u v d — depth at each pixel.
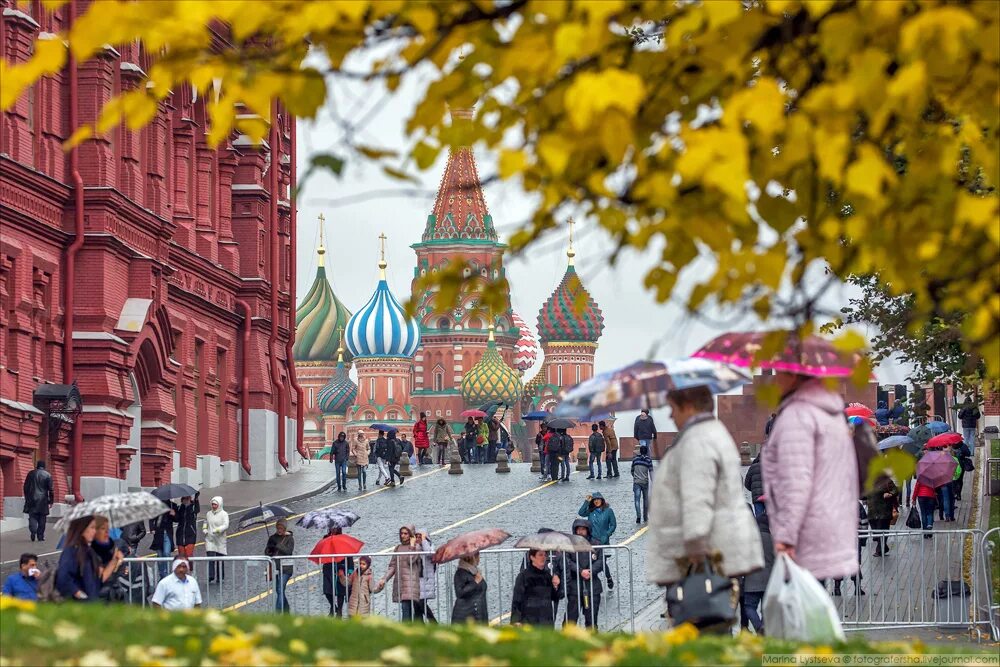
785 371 25.81
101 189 117.62
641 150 18.80
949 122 22.84
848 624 56.56
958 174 27.48
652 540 26.14
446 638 24.23
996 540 59.00
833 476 25.55
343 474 143.12
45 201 113.00
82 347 117.38
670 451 25.94
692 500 25.12
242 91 17.61
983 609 55.66
